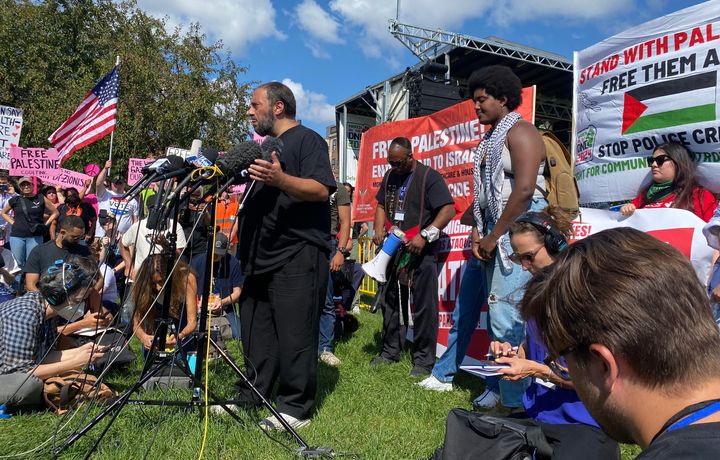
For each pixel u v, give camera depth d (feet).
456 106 17.16
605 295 2.72
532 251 7.89
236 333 18.65
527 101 14.08
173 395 12.09
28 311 11.64
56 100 61.11
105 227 27.35
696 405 2.57
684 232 10.89
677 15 11.63
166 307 9.53
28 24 66.33
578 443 6.33
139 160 36.01
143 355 15.02
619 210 12.07
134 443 9.65
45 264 16.85
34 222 29.78
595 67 13.57
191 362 13.43
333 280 20.18
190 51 62.49
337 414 11.59
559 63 50.44
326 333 17.13
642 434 2.77
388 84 38.04
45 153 33.94
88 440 9.68
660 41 11.89
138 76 58.59
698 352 2.60
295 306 10.64
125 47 60.59
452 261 16.88
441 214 15.02
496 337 11.07
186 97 61.41
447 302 16.96
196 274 15.39
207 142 62.85
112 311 15.98
